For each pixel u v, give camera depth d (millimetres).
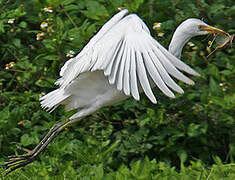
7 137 10523
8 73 11148
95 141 10125
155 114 10273
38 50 11328
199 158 10617
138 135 10312
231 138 10578
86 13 10875
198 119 10508
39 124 10773
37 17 11430
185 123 10453
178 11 10922
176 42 8016
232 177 8797
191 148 10688
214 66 10664
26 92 10773
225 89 10695
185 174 8781
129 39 6758
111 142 10570
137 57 6559
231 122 10242
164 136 10266
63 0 11023
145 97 10406
